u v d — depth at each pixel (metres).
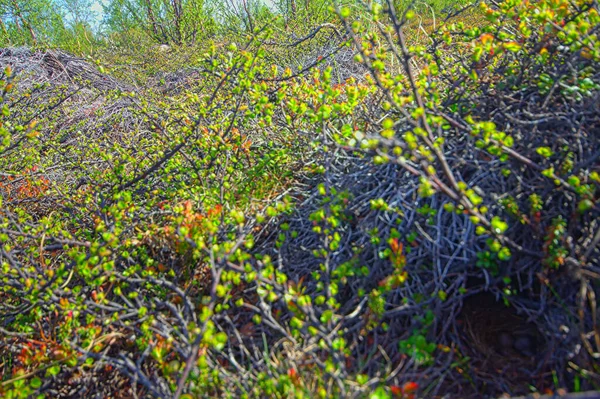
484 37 2.48
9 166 4.19
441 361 1.98
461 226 2.22
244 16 9.38
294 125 3.45
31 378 2.27
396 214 2.35
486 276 2.07
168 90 7.61
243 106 3.39
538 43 2.59
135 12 13.14
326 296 2.16
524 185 2.13
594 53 2.23
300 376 1.85
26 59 7.15
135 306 2.44
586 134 2.25
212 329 1.90
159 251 2.79
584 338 1.70
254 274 2.01
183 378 1.72
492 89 2.78
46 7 13.56
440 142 2.02
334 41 6.75
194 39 11.58
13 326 2.57
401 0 8.77
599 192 2.08
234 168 3.39
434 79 3.45
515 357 2.00
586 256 1.82
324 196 2.65
